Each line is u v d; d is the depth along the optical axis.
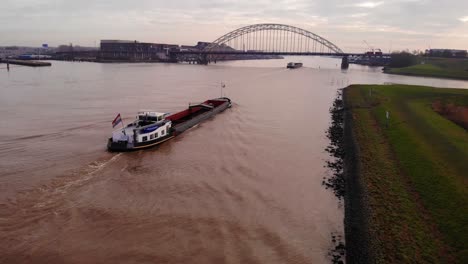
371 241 18.36
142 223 21.34
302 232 21.16
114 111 54.72
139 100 66.88
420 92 74.25
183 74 141.50
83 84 93.88
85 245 18.97
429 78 144.25
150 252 18.61
